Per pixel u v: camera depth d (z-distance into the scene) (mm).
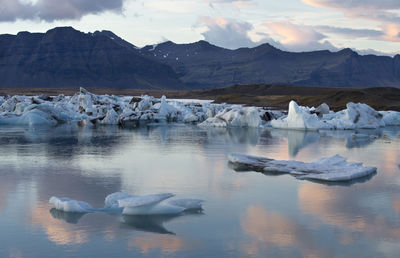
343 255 7359
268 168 14891
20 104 43938
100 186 12406
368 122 37375
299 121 34594
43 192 11641
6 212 9742
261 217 9438
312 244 7855
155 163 16672
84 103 50625
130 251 7484
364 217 9477
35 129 33844
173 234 8344
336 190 12023
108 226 8789
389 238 8180
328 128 35469
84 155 18844
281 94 180500
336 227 8789
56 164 16281
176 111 48500
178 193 11625
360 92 84625
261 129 35531
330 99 83125
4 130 32625
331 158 16781
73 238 8102
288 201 10789
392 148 22109
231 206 10336
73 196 11242
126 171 14836
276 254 7383
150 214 9617
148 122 44750
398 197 11234
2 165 16000
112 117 41312
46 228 8648
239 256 7289
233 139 26578
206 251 7496
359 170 14297
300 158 18406
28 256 7254
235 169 15344
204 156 18734
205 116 49531
